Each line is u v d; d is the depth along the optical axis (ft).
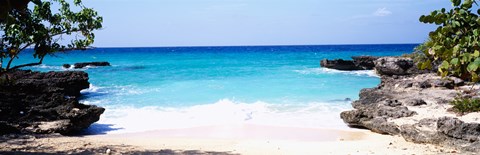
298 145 47.03
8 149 37.14
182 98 84.84
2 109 54.49
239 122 62.39
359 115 56.59
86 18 40.83
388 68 115.96
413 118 51.65
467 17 12.45
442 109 55.31
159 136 53.83
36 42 38.14
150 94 91.45
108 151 37.09
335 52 380.99
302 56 294.87
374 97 70.54
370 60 155.02
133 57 296.92
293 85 104.78
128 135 54.49
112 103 80.12
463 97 57.93
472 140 39.65
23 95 63.67
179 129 58.29
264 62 213.46
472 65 11.55
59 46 40.24
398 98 66.28
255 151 43.24
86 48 42.01
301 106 74.28
